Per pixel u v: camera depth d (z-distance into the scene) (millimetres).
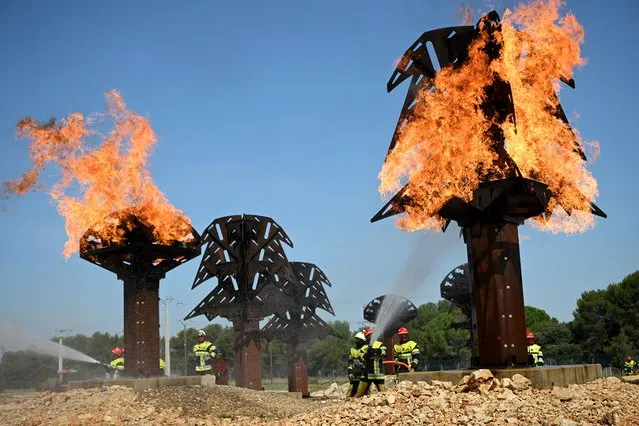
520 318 14648
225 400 18125
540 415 10930
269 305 26766
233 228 26781
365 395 14789
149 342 22484
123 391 18953
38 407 17453
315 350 52719
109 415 15562
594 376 14734
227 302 26672
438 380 14070
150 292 22797
